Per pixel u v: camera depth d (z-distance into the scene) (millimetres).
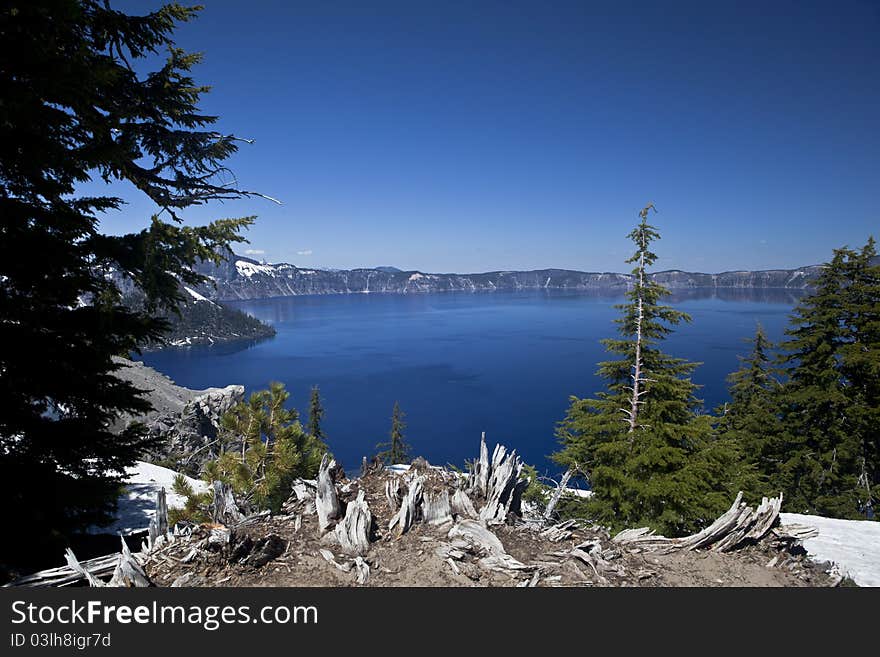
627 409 17500
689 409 17750
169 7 10625
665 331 17375
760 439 26250
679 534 14969
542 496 15172
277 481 10164
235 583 5555
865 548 11422
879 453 24234
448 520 6977
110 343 8914
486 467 8148
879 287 23594
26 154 7305
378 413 112688
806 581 6477
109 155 8203
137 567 5406
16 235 7734
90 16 9500
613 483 15719
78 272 8766
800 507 24719
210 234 11516
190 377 160125
